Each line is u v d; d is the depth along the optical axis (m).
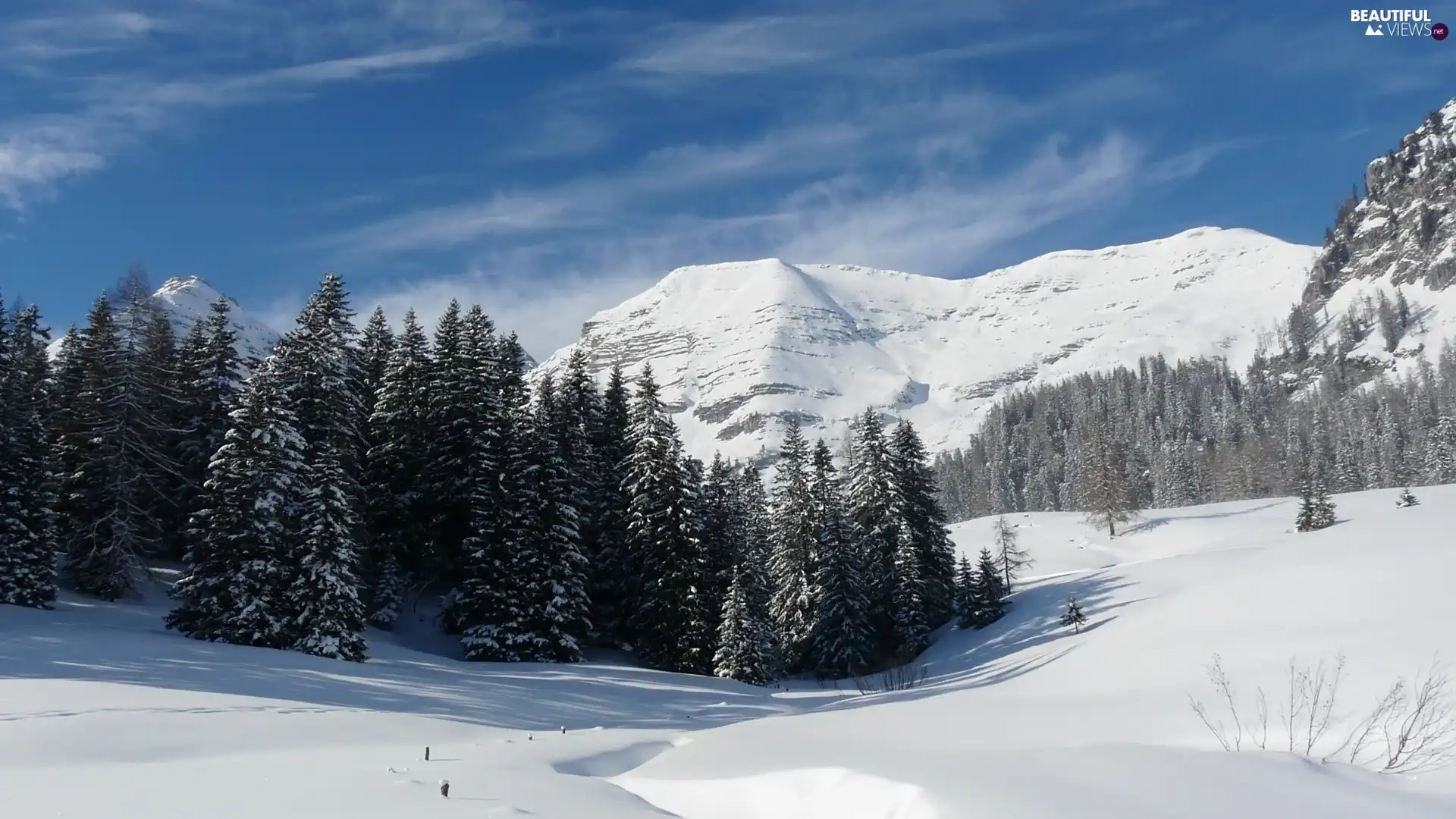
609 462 52.50
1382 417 153.00
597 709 27.62
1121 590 47.38
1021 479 194.62
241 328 49.62
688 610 45.03
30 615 33.22
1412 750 11.58
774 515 62.22
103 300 45.75
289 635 34.25
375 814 9.45
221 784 11.16
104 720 15.88
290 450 36.19
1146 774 10.49
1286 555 30.52
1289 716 13.87
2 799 10.11
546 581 42.44
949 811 9.51
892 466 60.16
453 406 45.06
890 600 57.97
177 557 48.47
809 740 15.81
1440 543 24.56
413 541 45.75
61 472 41.53
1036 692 22.80
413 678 29.89
